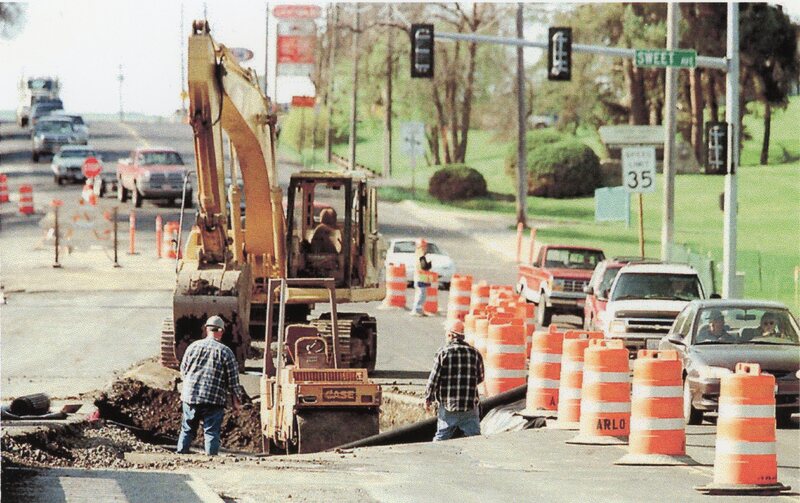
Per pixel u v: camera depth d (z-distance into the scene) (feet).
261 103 145.48
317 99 595.47
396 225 431.02
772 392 84.94
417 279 233.14
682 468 94.94
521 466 96.27
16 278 268.00
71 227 337.72
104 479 82.69
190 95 121.49
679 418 96.73
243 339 129.59
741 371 85.81
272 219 149.18
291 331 121.90
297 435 111.86
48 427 113.50
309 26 565.94
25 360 169.07
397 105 640.17
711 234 411.75
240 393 112.57
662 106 546.67
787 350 122.52
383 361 173.58
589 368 106.93
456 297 209.67
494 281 302.86
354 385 111.86
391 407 141.38
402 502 81.46
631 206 472.85
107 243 335.47
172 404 138.41
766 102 501.56
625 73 528.22
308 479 90.22
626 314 174.19
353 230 160.86
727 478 84.74
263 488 86.02
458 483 88.99
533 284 236.63
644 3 499.51
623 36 522.88
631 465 96.12
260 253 150.71
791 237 394.93
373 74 601.21
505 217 459.73
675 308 173.88
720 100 565.12
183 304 128.77
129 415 135.13
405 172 607.37
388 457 101.24
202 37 120.57
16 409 124.16
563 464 97.04
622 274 181.27
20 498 75.05
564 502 81.82
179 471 92.48
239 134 141.38
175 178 402.31
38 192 458.09
